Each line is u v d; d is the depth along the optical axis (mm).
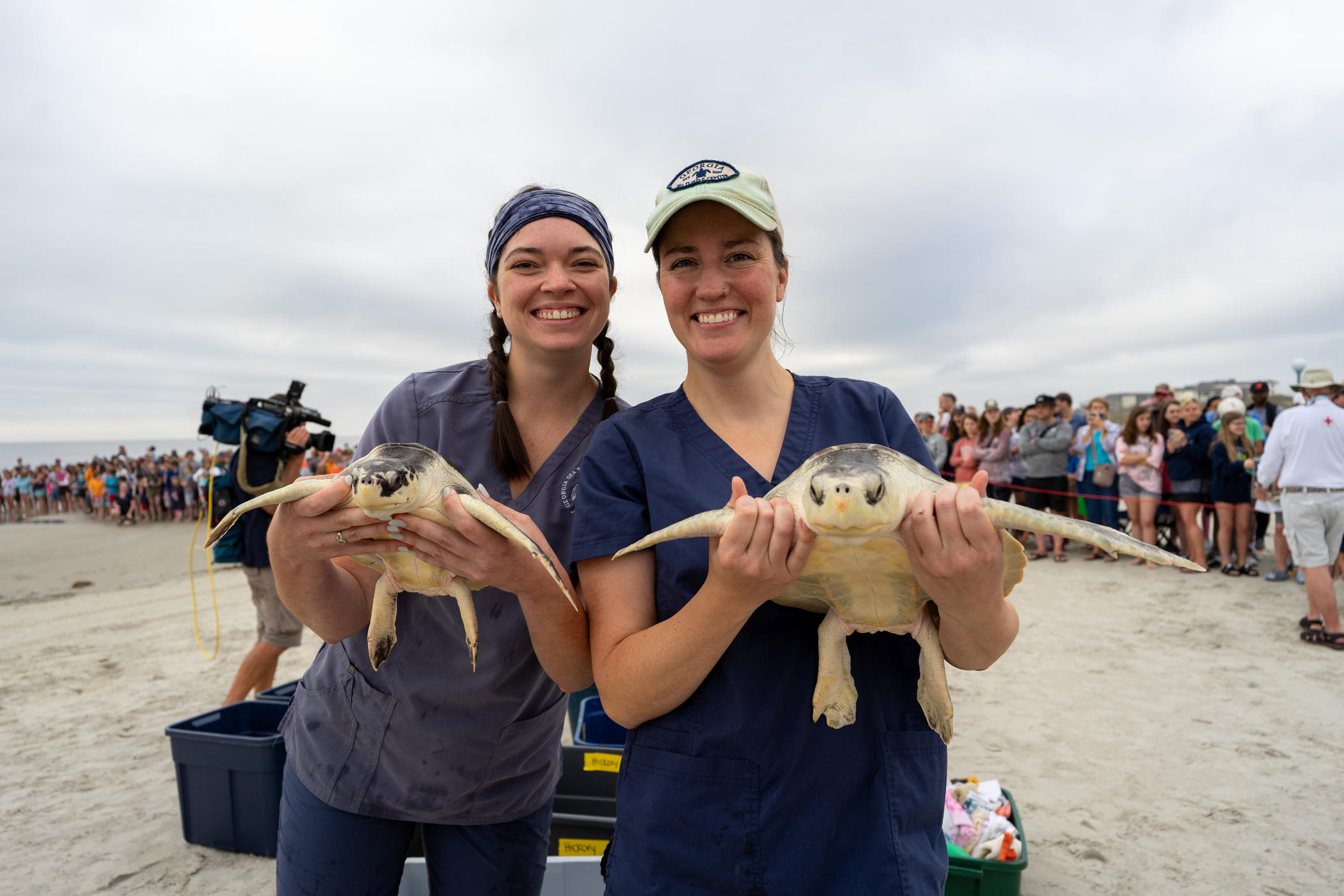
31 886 3965
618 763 3922
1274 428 7402
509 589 1877
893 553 1535
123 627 10000
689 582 1715
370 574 2408
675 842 1592
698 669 1539
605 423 1958
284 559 2012
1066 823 4309
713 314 1747
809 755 1603
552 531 2303
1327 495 6977
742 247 1709
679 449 1851
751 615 1725
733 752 1612
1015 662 7273
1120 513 11773
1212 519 11414
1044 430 12031
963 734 5641
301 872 2289
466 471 2344
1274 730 5383
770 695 1654
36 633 9867
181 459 26641
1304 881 3676
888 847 1558
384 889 2371
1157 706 5965
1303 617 8023
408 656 2252
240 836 4273
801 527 1375
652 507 1792
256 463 5199
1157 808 4426
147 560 17062
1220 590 9422
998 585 1428
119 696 7016
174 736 4320
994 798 3984
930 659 1719
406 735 2229
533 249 2084
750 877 1555
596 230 2189
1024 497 12859
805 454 1843
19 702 6867
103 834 4496
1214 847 3998
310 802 2279
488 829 2391
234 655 8336
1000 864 3428
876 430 1898
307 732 2326
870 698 1704
